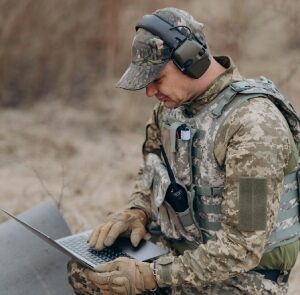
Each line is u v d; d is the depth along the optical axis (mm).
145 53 2506
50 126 6617
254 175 2383
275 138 2408
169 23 2504
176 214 2646
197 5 7516
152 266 2531
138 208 2949
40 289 2945
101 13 7508
